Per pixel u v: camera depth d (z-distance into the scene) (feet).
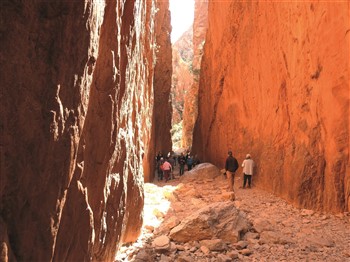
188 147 136.15
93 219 13.94
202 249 22.18
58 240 10.77
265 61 44.55
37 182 9.11
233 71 56.13
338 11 31.07
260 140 45.47
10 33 8.14
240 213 25.82
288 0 38.47
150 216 29.96
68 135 10.05
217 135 63.21
